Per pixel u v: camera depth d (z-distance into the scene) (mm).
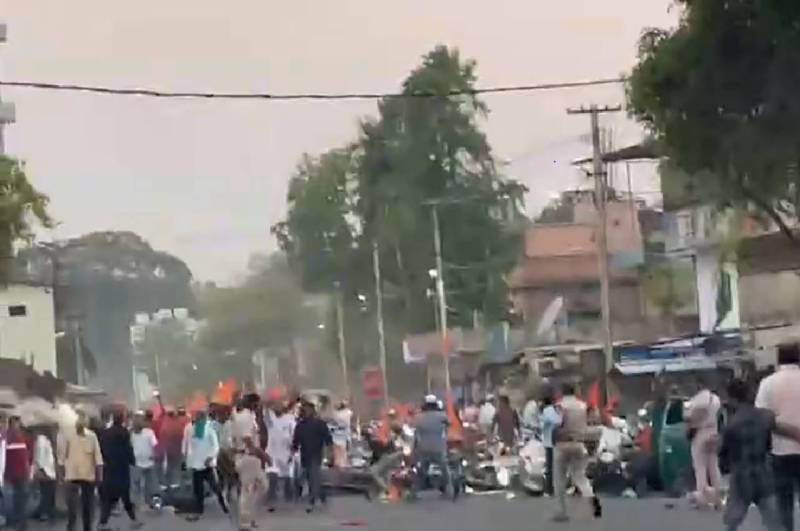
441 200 95812
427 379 101562
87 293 148750
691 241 67688
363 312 112688
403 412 59469
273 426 38656
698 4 30094
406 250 100438
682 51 30484
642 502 34094
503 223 101375
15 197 54500
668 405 36969
